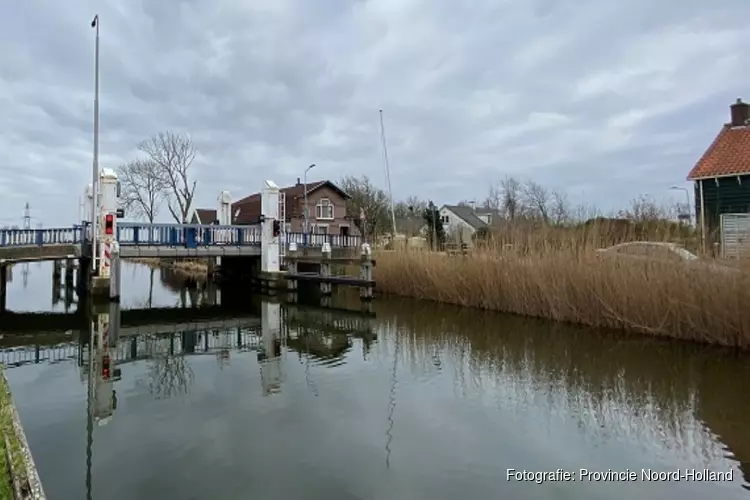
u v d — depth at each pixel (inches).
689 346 378.9
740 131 736.3
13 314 614.5
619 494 165.5
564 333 446.9
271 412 241.4
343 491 163.8
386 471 179.0
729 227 590.2
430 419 233.6
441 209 2237.9
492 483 171.3
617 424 228.4
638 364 333.1
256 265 850.8
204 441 204.7
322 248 796.6
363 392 276.7
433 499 159.3
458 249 673.6
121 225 710.5
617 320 447.2
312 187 1625.2
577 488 168.9
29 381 299.6
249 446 199.8
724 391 275.0
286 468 180.2
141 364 346.6
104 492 161.5
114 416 234.5
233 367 336.5
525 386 288.7
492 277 586.9
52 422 226.4
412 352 382.9
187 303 730.2
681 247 422.6
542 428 223.0
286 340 441.1
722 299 360.2
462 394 273.1
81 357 372.2
